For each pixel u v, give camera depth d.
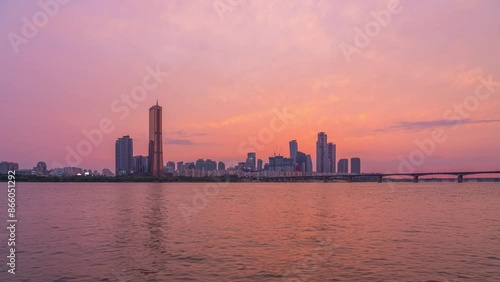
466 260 36.75
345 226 62.06
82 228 60.84
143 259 37.94
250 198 155.25
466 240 47.47
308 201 133.38
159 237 51.31
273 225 63.91
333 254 39.84
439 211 89.44
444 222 66.56
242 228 60.03
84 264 36.06
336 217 76.81
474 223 64.75
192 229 59.19
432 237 49.97
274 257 38.62
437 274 32.12
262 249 42.69
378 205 111.38
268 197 163.75
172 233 54.94
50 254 40.44
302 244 45.69
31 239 50.09
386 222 67.31
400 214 82.50
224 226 62.72
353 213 85.81
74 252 41.47
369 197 159.88
